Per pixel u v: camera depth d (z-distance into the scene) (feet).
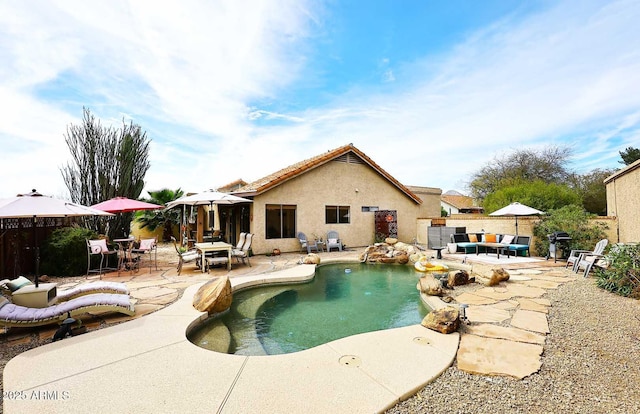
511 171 95.50
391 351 13.50
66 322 15.03
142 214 68.64
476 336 15.30
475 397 10.32
